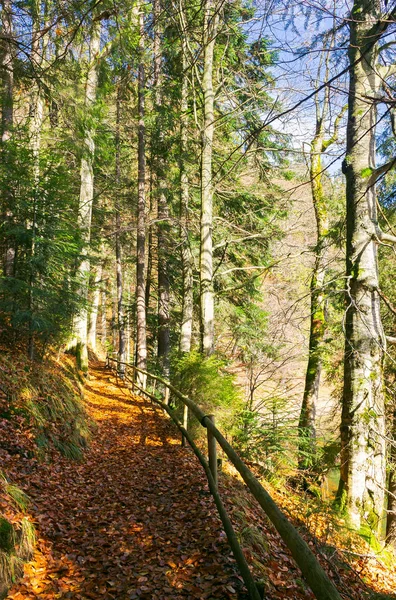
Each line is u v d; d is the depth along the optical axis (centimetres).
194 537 478
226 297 1797
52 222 971
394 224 1112
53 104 704
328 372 1363
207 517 517
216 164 1482
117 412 1245
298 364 1678
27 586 386
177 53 1496
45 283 994
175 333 2312
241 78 1352
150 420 1177
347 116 847
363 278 810
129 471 751
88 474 729
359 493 788
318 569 247
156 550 461
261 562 450
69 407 927
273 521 296
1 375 788
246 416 1034
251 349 1476
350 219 826
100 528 523
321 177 1311
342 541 695
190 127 1650
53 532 488
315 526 678
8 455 633
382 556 737
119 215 2083
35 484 602
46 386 912
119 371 1964
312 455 988
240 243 1695
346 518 774
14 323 904
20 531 429
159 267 2073
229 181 1438
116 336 4062
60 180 970
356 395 805
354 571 605
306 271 1395
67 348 1606
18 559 402
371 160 800
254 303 1906
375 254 827
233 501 579
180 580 399
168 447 896
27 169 978
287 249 1541
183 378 1062
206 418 566
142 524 533
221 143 1525
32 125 1254
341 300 1159
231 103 1347
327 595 230
